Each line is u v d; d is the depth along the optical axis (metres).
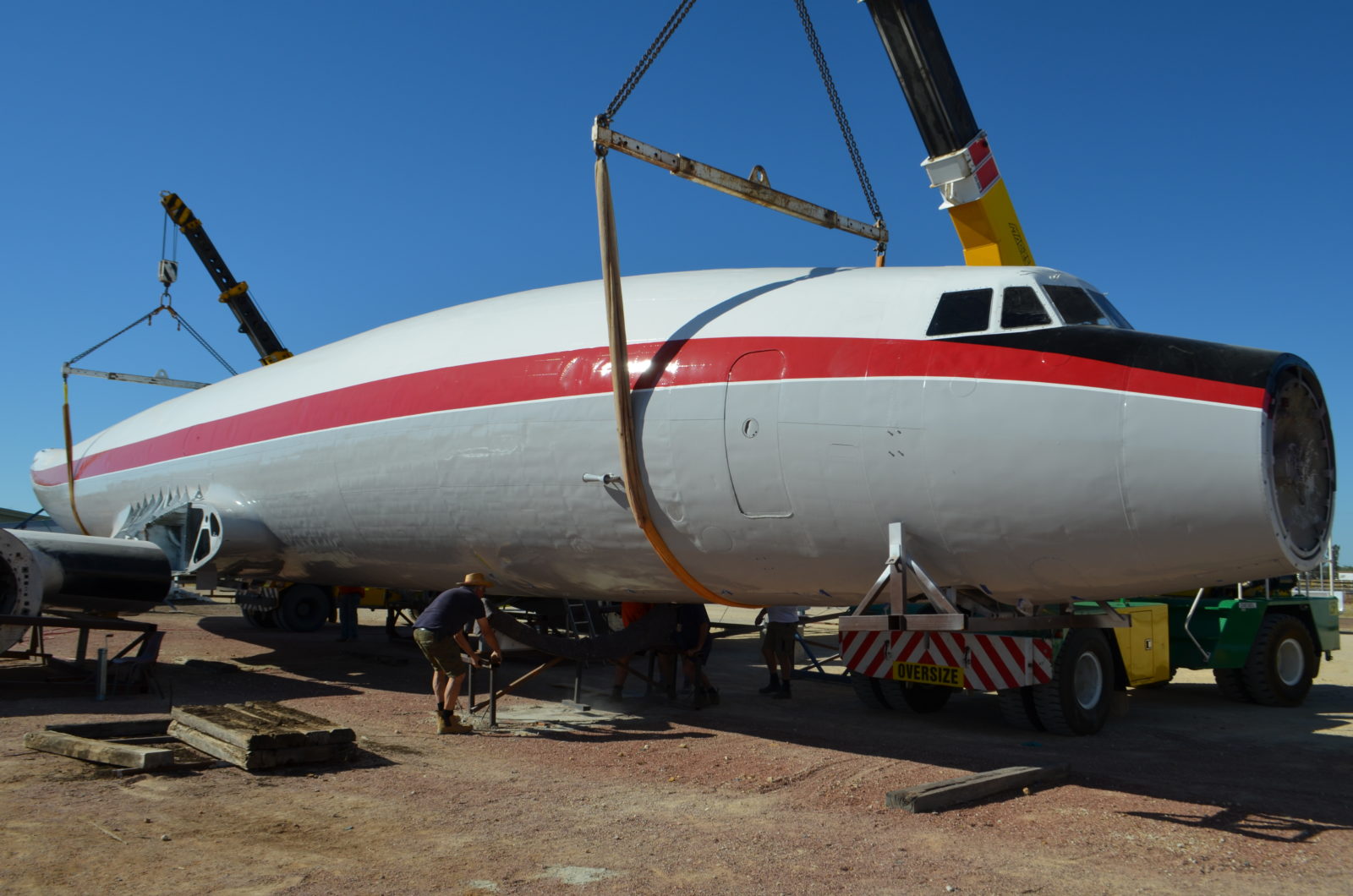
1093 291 7.47
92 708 9.69
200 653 15.08
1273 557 6.20
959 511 6.74
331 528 11.02
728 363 7.64
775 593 8.30
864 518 7.11
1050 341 6.71
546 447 8.45
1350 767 8.41
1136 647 11.35
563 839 5.51
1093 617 8.13
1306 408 6.50
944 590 7.33
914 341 7.11
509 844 5.38
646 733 9.16
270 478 11.62
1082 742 9.35
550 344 8.87
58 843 5.09
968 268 7.57
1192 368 6.26
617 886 4.71
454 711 9.16
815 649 18.30
